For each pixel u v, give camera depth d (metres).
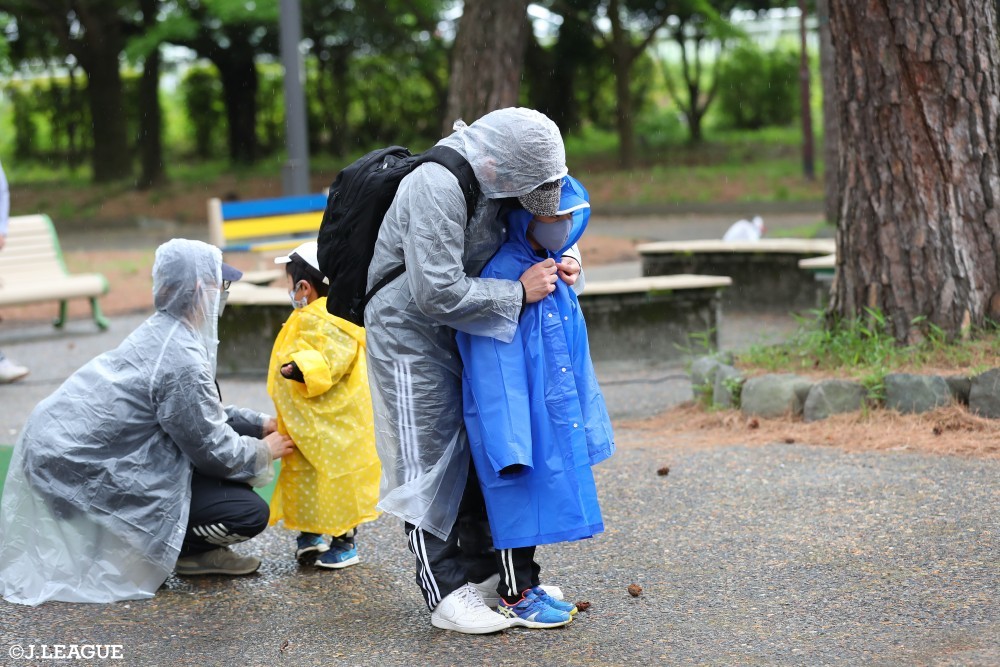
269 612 8.59
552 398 7.50
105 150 67.19
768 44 79.44
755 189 55.72
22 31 67.19
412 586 9.04
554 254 7.84
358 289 7.94
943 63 13.05
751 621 7.78
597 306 17.95
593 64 73.25
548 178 7.27
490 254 7.73
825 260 19.94
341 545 9.55
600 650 7.49
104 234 52.69
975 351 12.83
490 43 31.95
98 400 8.92
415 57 69.44
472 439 7.61
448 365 7.77
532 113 7.36
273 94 77.25
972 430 11.80
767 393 13.18
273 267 28.59
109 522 8.89
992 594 7.90
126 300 27.98
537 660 7.40
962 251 13.21
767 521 9.78
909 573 8.39
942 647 7.14
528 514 7.48
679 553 9.22
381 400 7.84
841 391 12.73
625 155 67.50
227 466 9.01
